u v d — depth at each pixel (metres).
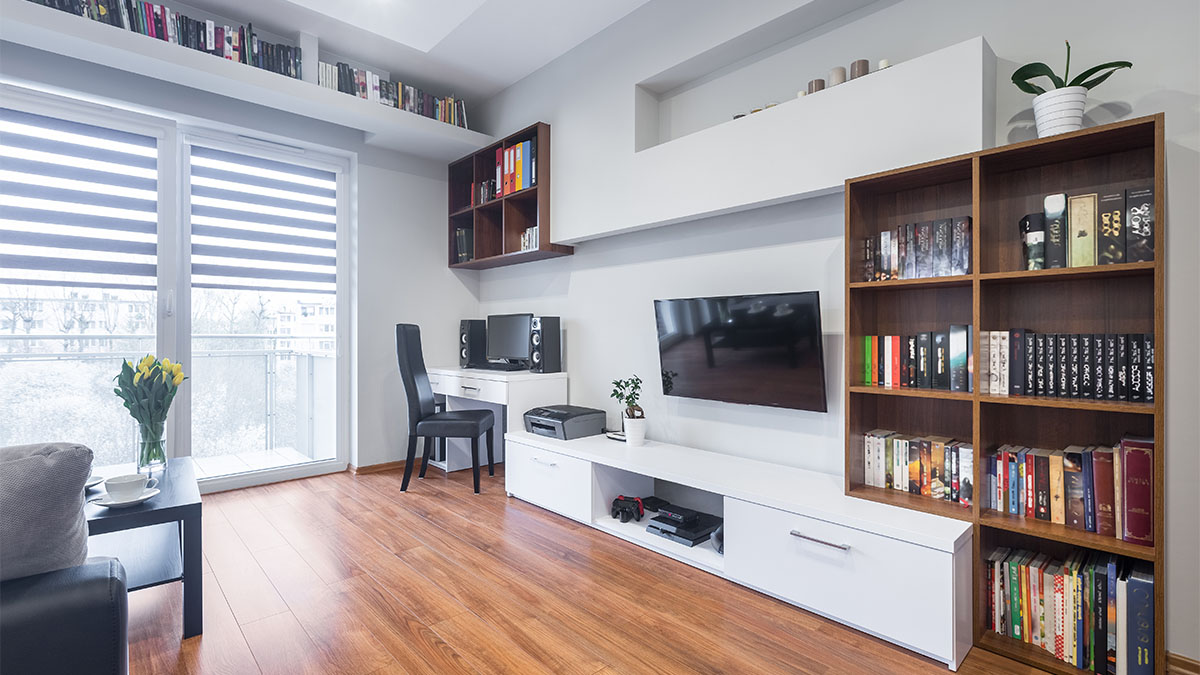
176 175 3.45
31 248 3.02
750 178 2.55
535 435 3.45
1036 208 1.94
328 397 4.30
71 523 1.07
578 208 3.47
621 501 2.96
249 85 3.14
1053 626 1.79
